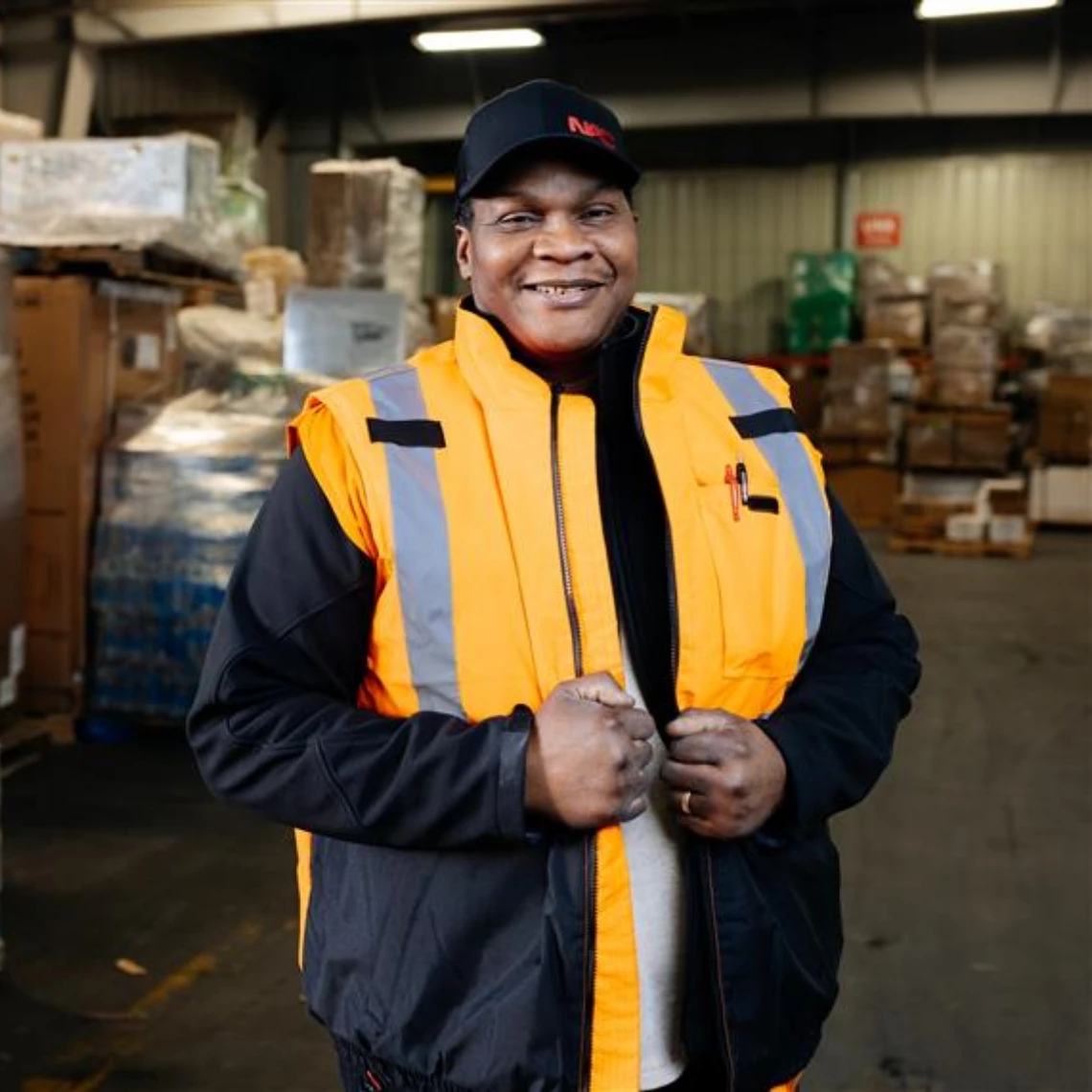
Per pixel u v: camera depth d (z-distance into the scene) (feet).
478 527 3.60
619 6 30.30
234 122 31.58
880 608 4.20
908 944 10.07
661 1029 3.72
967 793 13.89
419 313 18.67
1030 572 28.94
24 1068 8.08
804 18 37.42
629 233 3.83
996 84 36.91
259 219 25.21
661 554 3.79
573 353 3.85
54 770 14.12
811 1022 3.88
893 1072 8.16
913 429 33.12
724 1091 3.84
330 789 3.44
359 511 3.62
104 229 14.26
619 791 3.32
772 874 3.76
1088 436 34.83
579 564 3.63
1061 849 12.26
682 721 3.53
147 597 14.93
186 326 17.72
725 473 3.86
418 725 3.46
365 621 3.68
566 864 3.50
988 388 34.37
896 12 36.94
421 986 3.60
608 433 3.89
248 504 14.74
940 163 41.19
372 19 29.09
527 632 3.60
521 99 3.71
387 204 19.80
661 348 3.90
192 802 13.19
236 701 3.58
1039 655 20.72
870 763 3.79
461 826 3.40
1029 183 40.78
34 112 30.35
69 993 9.07
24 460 14.94
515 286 3.78
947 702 17.75
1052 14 36.32
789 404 4.19
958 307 36.50
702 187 42.88
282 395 15.71
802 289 39.58
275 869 11.45
